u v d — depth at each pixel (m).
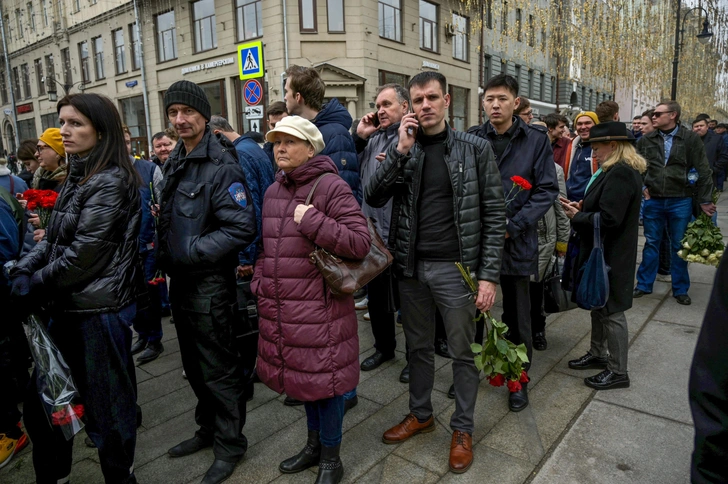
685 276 4.77
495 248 2.44
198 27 16.78
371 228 2.34
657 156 4.77
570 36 13.70
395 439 2.67
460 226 2.43
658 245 4.92
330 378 2.20
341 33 14.57
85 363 2.11
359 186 3.51
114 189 2.05
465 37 18.64
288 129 2.15
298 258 2.20
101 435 2.16
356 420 2.95
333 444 2.32
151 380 3.64
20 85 27.31
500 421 2.86
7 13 26.48
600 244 3.07
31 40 25.14
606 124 3.04
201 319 2.37
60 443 2.25
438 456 2.56
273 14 14.46
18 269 2.18
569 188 4.49
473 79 19.14
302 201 2.23
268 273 2.26
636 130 7.27
